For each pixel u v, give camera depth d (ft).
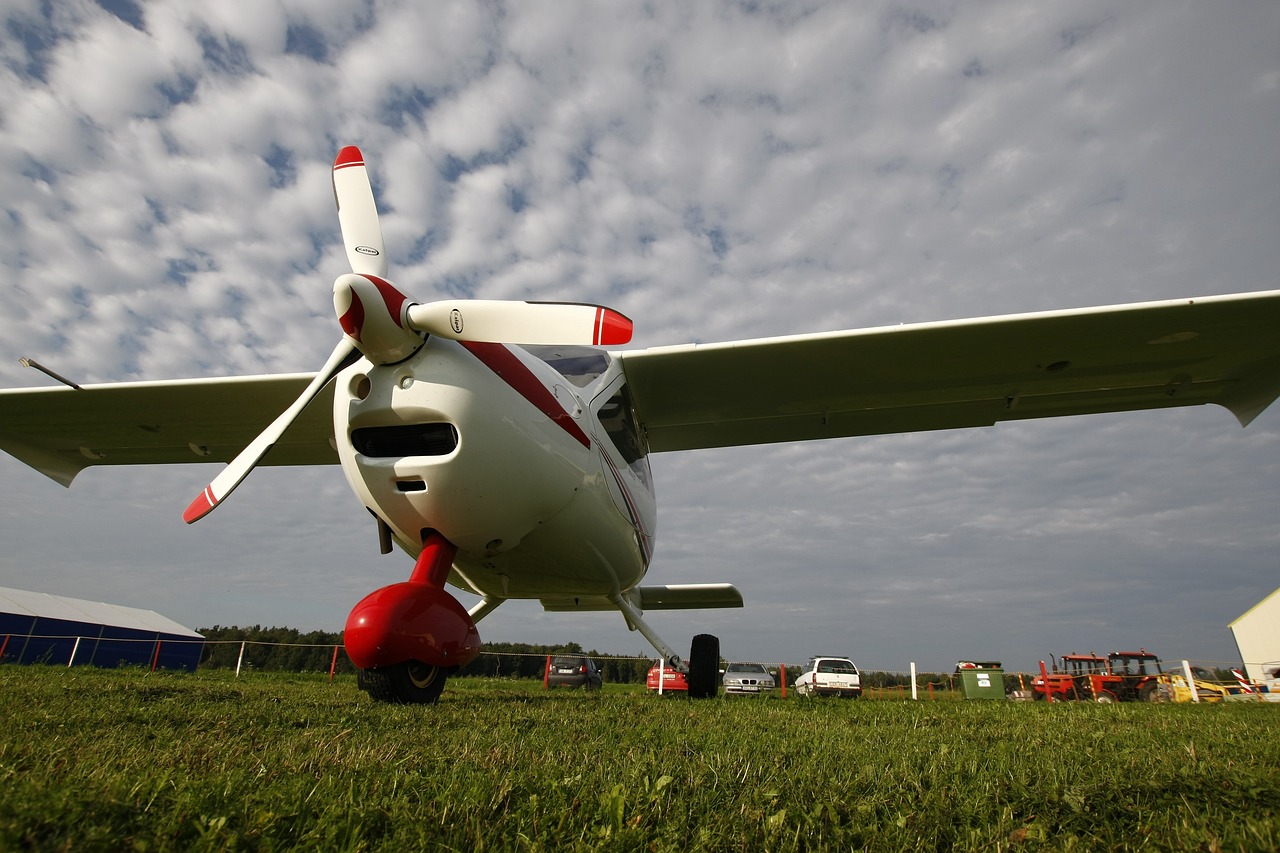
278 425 15.56
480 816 4.76
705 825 4.83
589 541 19.06
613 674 131.54
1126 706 22.03
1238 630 94.53
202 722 9.74
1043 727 12.78
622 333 13.74
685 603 32.73
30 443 26.03
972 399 22.67
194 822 4.13
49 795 4.47
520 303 14.29
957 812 5.28
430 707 13.76
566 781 5.71
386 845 4.10
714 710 15.43
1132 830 4.99
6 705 11.16
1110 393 21.89
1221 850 4.32
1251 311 17.21
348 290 13.60
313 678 36.65
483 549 16.37
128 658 78.89
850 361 20.47
